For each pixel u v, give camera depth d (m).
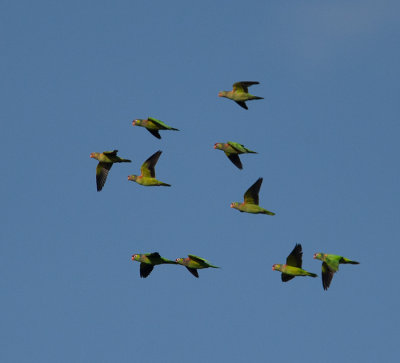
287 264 53.94
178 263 57.12
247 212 56.19
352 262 53.59
